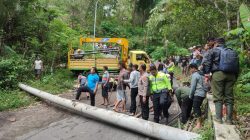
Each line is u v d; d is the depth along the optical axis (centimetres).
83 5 4169
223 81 675
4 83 1566
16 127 1005
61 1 3897
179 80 2025
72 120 1047
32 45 2198
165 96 938
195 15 1691
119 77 1136
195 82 873
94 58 2011
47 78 1816
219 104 679
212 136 646
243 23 865
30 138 907
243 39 954
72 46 2295
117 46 2200
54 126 998
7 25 2128
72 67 2019
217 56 677
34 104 1320
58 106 1247
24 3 2145
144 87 951
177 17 1803
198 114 878
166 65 1834
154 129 778
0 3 1922
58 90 1638
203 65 699
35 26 2252
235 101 902
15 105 1266
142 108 975
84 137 887
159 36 4294
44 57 2197
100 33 4362
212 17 1641
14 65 1722
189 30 1950
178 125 952
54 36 2323
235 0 1321
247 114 801
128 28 4638
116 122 895
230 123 673
